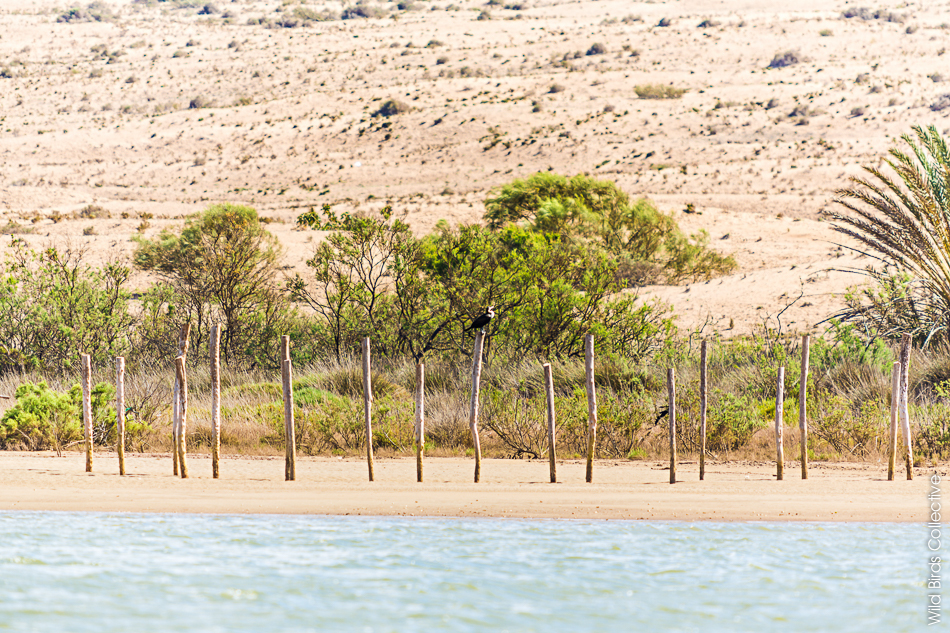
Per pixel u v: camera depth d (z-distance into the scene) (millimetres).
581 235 53875
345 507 20344
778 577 15414
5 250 57562
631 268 53344
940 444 27078
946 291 35500
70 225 68938
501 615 13766
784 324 41844
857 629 13117
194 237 43844
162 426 30797
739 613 13820
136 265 48344
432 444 29000
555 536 18062
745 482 22938
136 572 15805
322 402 31719
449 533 18328
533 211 59594
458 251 38406
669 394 22938
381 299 40438
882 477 23656
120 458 23812
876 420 28078
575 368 32969
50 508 20266
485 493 21562
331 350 39531
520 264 37781
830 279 47094
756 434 28938
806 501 20719
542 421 28484
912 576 15508
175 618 13539
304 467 25375
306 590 14891
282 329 40969
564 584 15078
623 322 37062
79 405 29938
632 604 14188
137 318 41844
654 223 56750
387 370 37094
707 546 17375
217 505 20500
